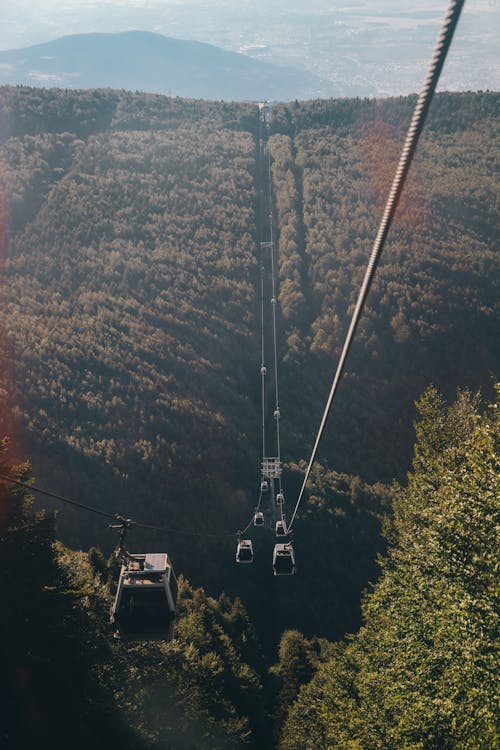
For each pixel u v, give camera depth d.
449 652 24.66
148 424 137.12
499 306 176.38
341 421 150.62
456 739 24.86
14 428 127.94
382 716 31.17
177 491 125.31
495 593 22.28
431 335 164.88
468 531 25.94
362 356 162.00
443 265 185.00
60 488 120.38
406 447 148.12
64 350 152.62
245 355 168.88
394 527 45.06
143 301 185.25
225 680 59.00
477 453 27.94
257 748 56.91
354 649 39.53
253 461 136.12
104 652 40.50
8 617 32.47
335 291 179.75
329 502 121.88
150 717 42.81
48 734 31.59
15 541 35.25
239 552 51.84
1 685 31.02
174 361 157.62
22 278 192.12
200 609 69.56
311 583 109.38
